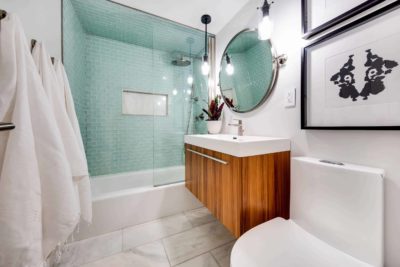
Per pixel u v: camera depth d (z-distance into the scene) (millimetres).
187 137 1523
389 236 675
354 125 761
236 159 865
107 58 2154
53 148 715
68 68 1471
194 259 1097
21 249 577
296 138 1041
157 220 1538
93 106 2094
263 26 973
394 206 664
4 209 565
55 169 711
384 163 688
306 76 953
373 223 625
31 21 1094
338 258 651
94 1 1472
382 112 680
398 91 638
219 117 1753
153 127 2383
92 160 2104
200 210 1716
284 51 1100
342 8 782
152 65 2381
